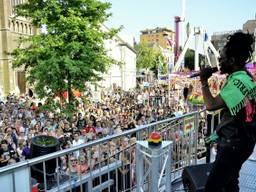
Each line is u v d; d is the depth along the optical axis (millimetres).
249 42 2480
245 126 2428
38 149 4660
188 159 5293
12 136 13742
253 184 3996
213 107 2471
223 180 2516
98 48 19547
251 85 2389
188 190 3523
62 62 18250
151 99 28047
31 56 18812
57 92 19516
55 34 18828
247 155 2502
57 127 15734
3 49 49500
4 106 24641
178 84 22578
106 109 21859
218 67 2564
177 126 5051
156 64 86562
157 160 3422
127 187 4711
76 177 4062
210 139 2758
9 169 2756
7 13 49281
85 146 3492
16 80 50500
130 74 66750
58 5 18594
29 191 2928
